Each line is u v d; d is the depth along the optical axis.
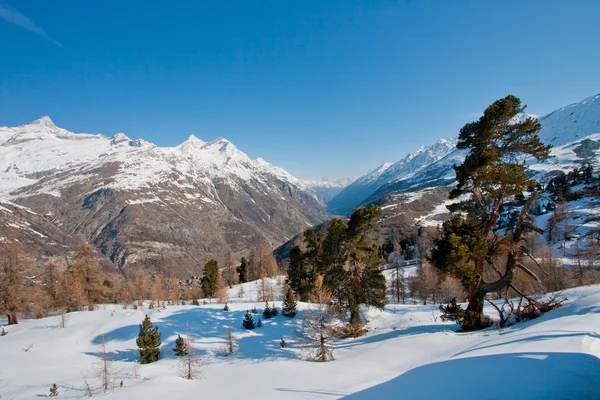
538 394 9.09
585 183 115.94
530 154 23.17
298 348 27.47
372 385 14.22
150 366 25.69
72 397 18.48
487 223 23.59
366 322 33.75
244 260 91.50
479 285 24.31
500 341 16.73
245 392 15.79
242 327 35.22
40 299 46.38
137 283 79.69
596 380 9.29
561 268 48.66
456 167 24.81
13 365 27.44
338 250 31.12
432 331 25.73
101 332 34.78
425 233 103.00
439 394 10.92
